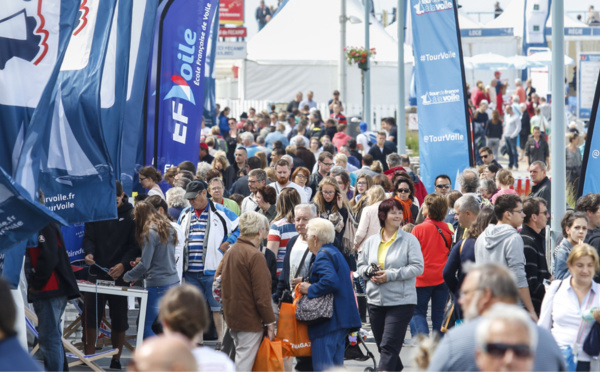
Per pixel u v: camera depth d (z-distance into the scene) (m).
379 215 17.25
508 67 65.19
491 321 7.72
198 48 27.03
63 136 15.60
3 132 13.50
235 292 15.45
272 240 18.78
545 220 15.86
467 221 18.55
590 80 54.66
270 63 72.94
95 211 15.92
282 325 15.76
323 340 15.60
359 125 50.47
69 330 20.56
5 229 12.95
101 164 15.99
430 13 30.02
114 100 17.62
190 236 20.47
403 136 42.22
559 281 13.37
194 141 27.17
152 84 26.72
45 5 13.78
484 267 8.85
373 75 72.88
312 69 73.00
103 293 19.17
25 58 13.66
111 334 19.52
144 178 24.27
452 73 29.86
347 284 15.81
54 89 14.07
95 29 16.30
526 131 61.03
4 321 7.93
